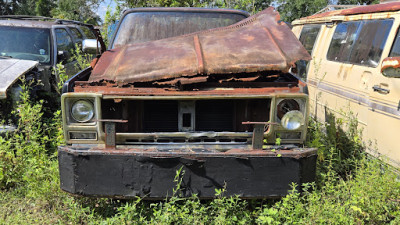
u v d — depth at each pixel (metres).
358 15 5.01
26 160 3.87
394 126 3.84
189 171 2.86
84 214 3.22
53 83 5.58
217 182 2.89
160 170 2.85
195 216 3.04
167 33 4.62
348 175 3.94
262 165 2.88
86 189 2.92
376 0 19.20
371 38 4.53
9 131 4.14
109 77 3.09
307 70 6.34
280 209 3.15
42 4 31.67
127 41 4.57
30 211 3.41
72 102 2.95
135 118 3.42
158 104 3.45
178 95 2.93
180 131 3.14
